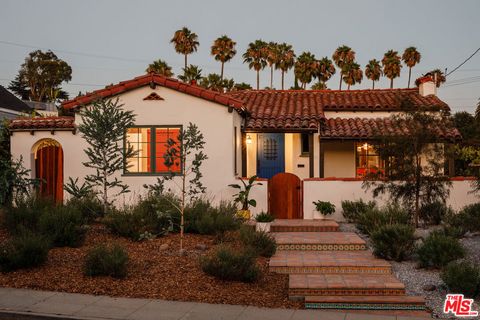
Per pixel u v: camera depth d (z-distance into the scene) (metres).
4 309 7.23
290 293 8.19
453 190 14.81
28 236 9.53
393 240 10.22
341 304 7.80
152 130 15.35
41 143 16.53
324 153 19.06
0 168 13.33
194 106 15.20
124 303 7.68
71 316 7.02
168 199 12.19
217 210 12.88
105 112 12.28
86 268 8.77
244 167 17.19
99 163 12.46
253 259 9.27
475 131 17.89
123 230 11.13
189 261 9.61
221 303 7.86
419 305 7.71
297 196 14.91
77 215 10.87
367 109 18.89
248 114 17.22
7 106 30.59
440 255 9.60
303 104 19.31
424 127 13.27
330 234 12.27
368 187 14.62
